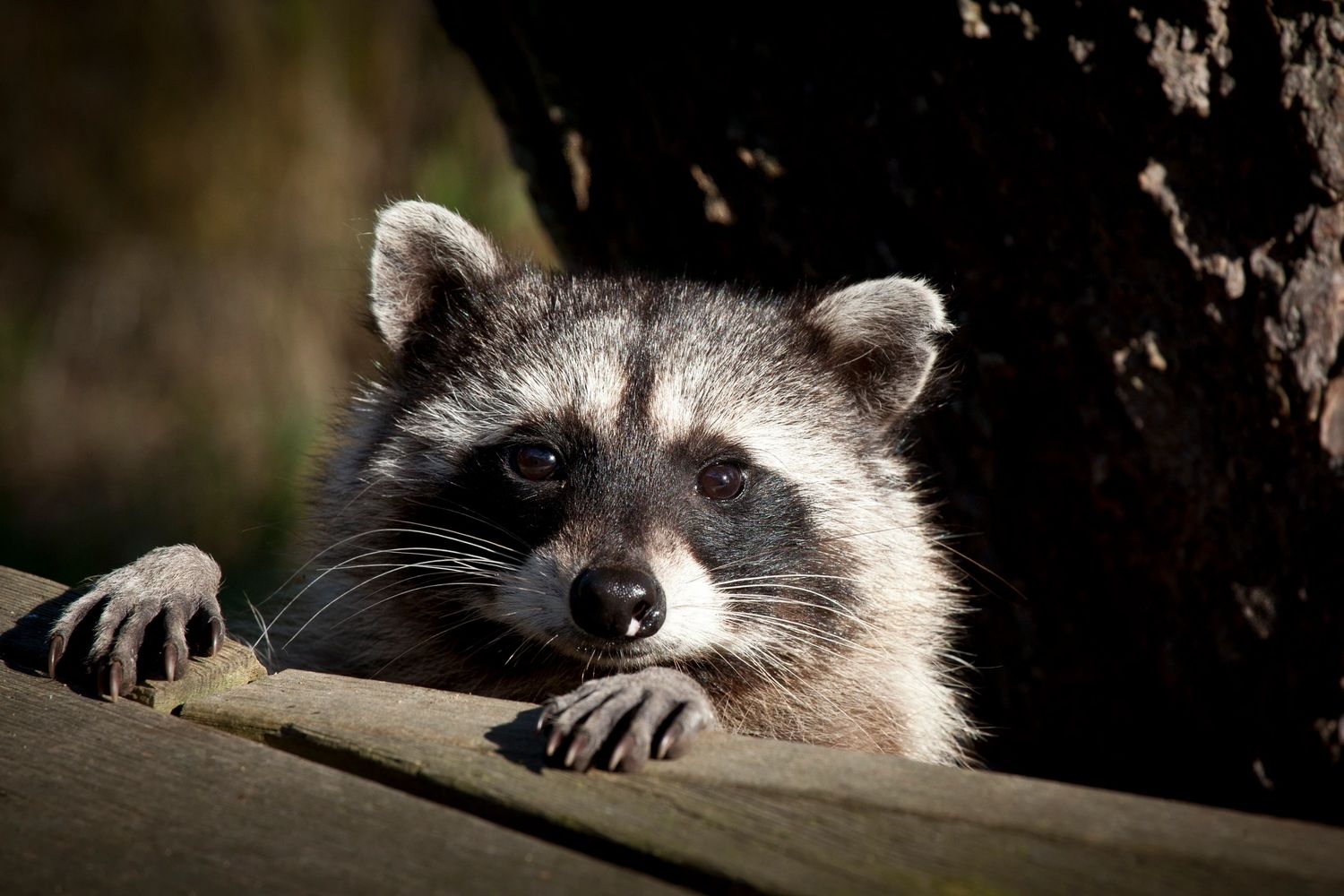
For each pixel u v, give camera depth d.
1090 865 3.90
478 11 9.36
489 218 17.17
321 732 4.97
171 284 17.83
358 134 17.83
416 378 8.03
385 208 7.92
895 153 8.18
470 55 9.70
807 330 7.92
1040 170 7.59
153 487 16.55
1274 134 6.83
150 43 18.03
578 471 7.16
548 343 7.63
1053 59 7.29
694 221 9.29
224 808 4.41
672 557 6.86
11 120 18.11
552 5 8.92
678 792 4.43
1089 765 8.88
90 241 18.12
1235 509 7.53
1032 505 8.45
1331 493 7.14
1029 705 8.98
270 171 17.80
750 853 4.04
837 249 8.76
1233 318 7.12
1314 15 6.62
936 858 3.97
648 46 8.79
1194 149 7.05
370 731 4.96
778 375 7.73
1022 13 7.30
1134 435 7.71
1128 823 4.08
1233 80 6.88
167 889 3.99
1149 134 7.12
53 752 4.82
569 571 6.76
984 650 9.05
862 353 7.96
